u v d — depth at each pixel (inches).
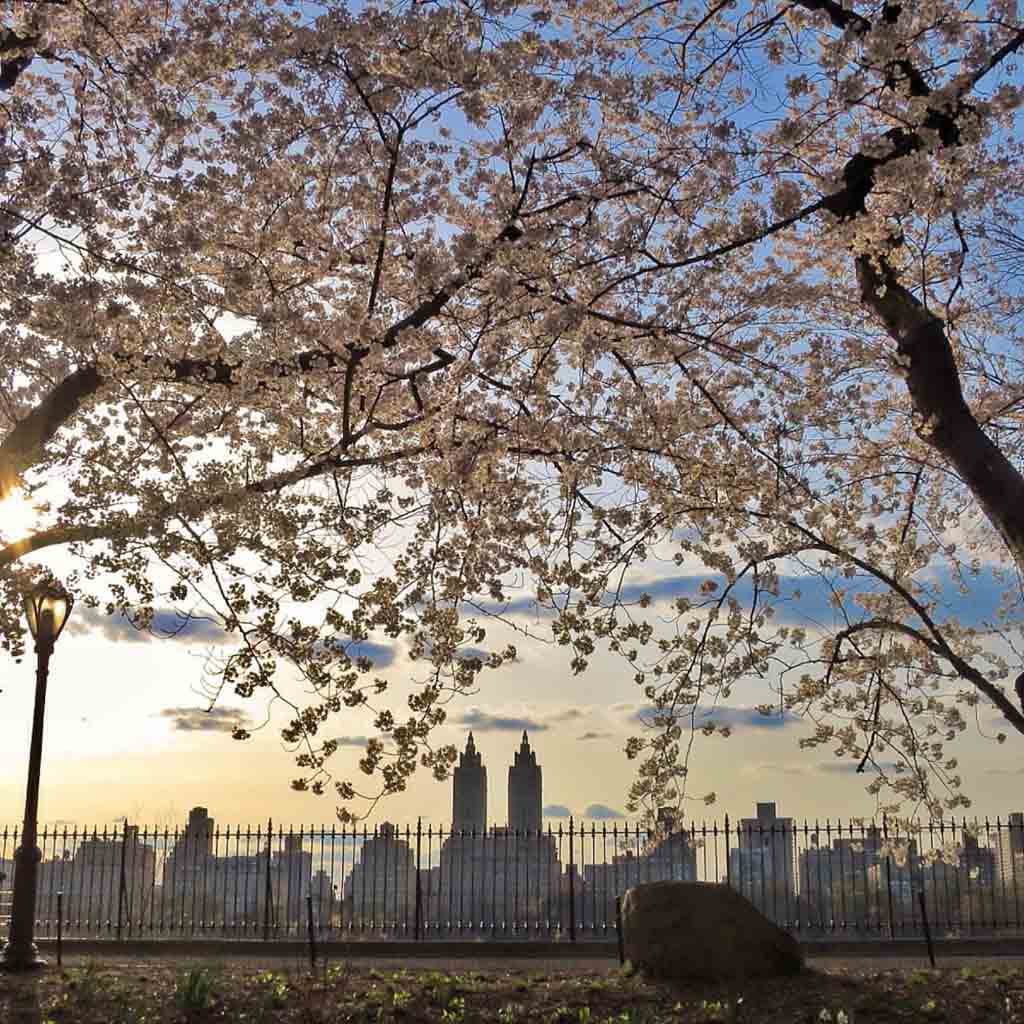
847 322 478.0
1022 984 467.5
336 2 367.2
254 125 386.3
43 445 398.0
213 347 404.2
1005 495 372.2
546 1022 423.5
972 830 472.7
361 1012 437.7
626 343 434.6
